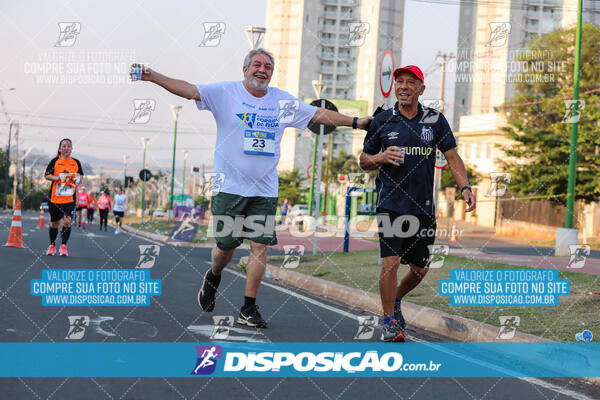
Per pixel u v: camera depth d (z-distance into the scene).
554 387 3.83
